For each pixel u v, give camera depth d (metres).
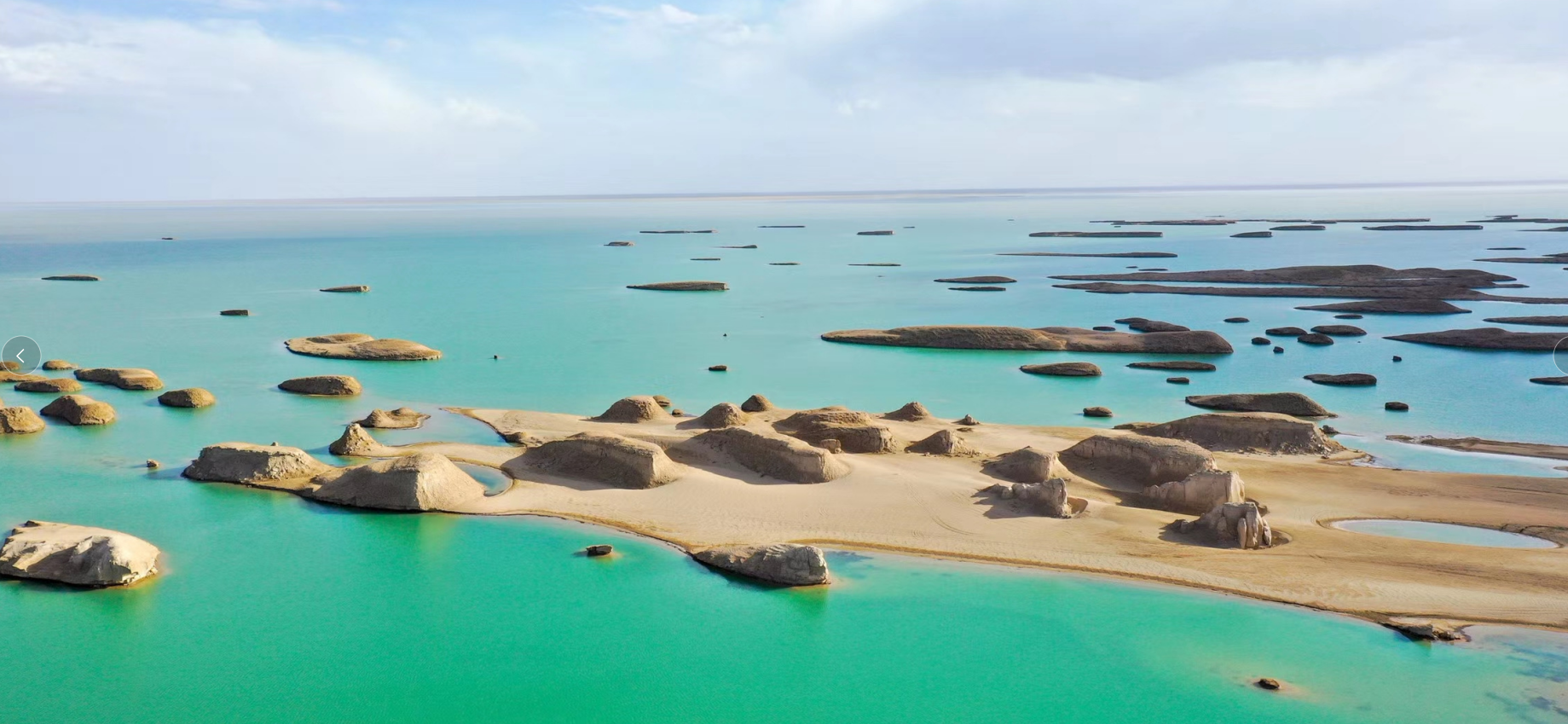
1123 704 31.22
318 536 43.25
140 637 34.62
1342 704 31.00
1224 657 33.66
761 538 42.88
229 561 40.84
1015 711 30.73
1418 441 59.34
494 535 43.53
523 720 30.12
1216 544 41.84
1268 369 81.81
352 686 31.83
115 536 39.62
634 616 36.75
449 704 30.84
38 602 37.00
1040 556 40.94
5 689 31.25
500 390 72.81
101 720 29.72
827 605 37.53
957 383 76.69
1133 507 46.19
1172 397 71.75
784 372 80.50
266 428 60.53
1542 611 35.75
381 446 55.19
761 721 30.03
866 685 32.34
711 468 50.53
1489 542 42.38
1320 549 40.97
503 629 35.62
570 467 50.69
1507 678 32.03
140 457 54.06
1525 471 53.34
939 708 31.05
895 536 42.94
